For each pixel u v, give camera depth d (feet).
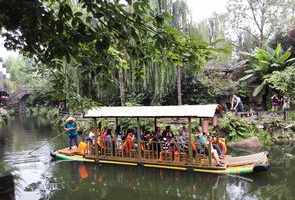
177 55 11.68
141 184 39.40
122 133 53.47
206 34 76.33
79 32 9.98
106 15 9.91
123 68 13.92
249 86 87.20
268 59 81.05
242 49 117.60
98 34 10.23
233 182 38.34
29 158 55.88
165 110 45.88
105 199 34.83
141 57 11.81
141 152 47.29
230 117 64.03
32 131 96.94
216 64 93.40
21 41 11.07
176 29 10.74
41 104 170.30
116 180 41.32
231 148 58.70
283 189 35.40
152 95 81.92
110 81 13.97
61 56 10.25
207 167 41.86
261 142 60.49
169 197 34.88
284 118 66.95
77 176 43.62
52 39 10.05
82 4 10.04
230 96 85.51
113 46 12.21
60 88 18.17
